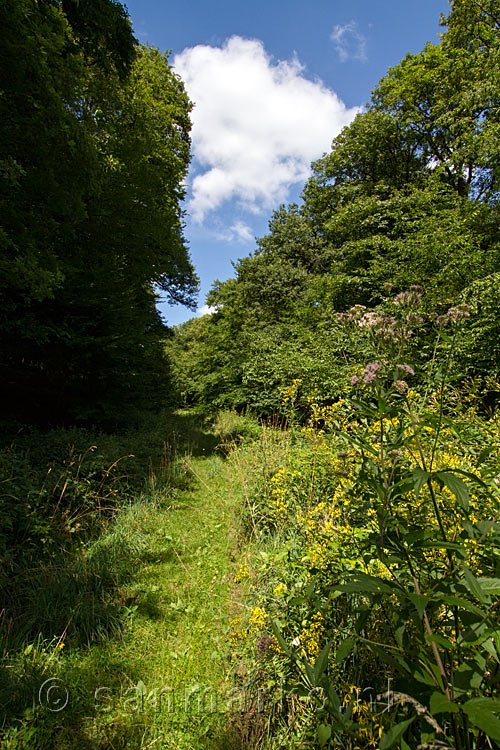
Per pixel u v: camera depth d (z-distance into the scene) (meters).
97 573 3.30
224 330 16.69
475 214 9.84
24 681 2.12
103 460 5.06
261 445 5.40
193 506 5.20
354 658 1.64
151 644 2.62
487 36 11.59
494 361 5.59
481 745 1.15
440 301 8.00
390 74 15.27
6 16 4.66
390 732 0.88
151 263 11.10
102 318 7.20
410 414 1.54
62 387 7.06
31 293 5.40
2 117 5.20
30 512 3.62
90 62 8.98
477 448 2.62
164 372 15.05
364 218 13.82
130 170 9.34
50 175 5.68
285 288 17.72
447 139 14.53
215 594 3.16
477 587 0.96
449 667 1.14
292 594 2.07
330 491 3.35
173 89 15.37
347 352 8.21
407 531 1.27
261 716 1.87
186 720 1.98
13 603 2.82
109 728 1.95
